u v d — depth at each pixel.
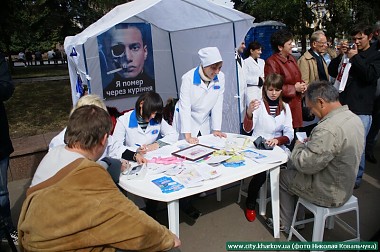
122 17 3.07
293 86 3.40
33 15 12.57
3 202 2.48
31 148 3.88
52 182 1.20
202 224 2.83
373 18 9.31
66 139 1.36
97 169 1.23
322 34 3.77
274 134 2.88
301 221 2.50
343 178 2.04
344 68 3.31
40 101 8.27
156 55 5.24
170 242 1.42
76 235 1.17
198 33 4.47
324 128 1.99
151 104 2.46
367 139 4.04
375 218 2.82
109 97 4.93
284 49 3.38
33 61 27.62
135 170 2.08
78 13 12.34
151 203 2.72
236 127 4.23
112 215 1.19
